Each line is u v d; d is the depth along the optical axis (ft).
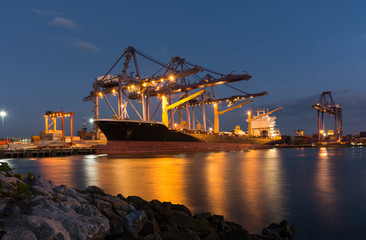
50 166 132.98
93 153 287.69
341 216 41.16
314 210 44.24
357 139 626.64
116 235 26.89
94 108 315.78
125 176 87.04
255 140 402.72
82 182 75.15
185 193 57.47
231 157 191.42
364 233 34.47
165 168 112.06
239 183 71.10
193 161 151.53
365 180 76.95
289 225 35.04
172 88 292.40
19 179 37.14
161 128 238.27
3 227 22.71
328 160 164.35
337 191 60.03
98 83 292.81
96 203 32.45
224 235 30.45
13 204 26.71
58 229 22.98
